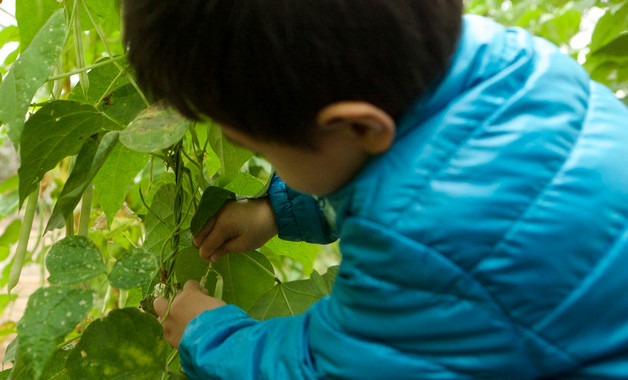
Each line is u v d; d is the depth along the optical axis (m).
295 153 0.54
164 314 0.74
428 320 0.51
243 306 0.87
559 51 0.61
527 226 0.50
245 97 0.50
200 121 0.59
